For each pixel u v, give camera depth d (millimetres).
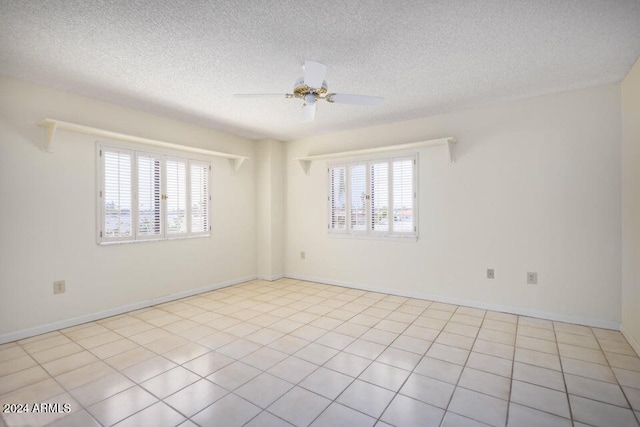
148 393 2010
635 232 2604
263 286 4719
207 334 2938
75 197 3160
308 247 5039
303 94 2539
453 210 3779
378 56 2410
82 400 1938
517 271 3422
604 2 1805
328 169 4781
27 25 1980
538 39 2189
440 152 3852
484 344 2695
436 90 3100
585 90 3076
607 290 3000
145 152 3713
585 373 2215
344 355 2518
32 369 2297
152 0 1753
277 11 1862
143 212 3709
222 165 4656
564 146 3174
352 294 4266
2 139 2727
